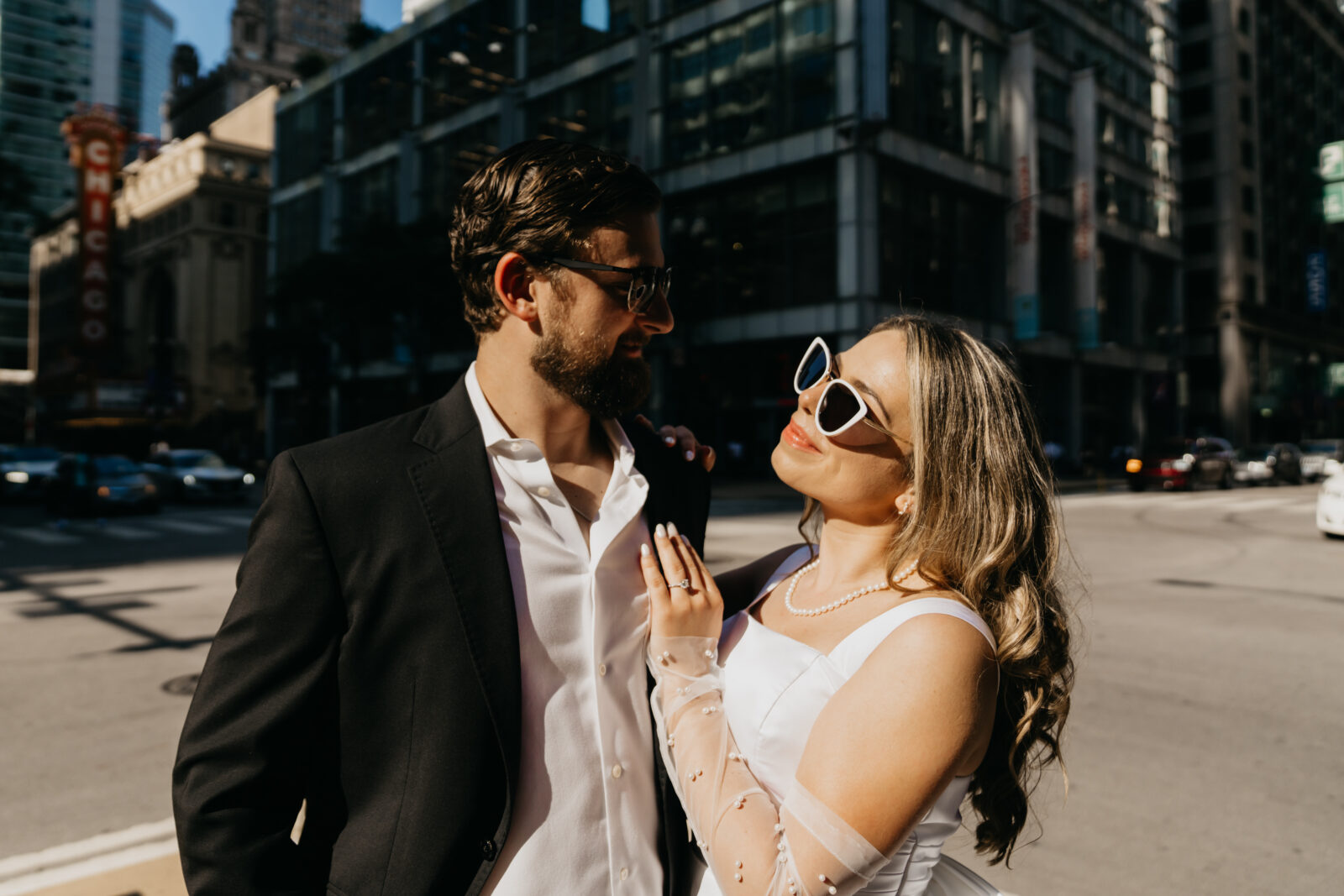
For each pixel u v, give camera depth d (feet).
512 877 3.65
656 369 94.63
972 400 4.01
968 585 3.89
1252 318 154.61
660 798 4.19
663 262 4.08
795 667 4.00
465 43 111.96
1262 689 15.90
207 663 3.53
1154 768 12.14
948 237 90.02
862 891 3.69
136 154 218.79
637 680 4.19
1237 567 31.58
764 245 85.97
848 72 77.66
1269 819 10.54
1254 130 157.69
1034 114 97.40
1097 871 9.30
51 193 313.53
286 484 3.59
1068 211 106.83
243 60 328.70
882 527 4.37
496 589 3.63
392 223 90.48
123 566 33.47
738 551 34.81
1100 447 118.73
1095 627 21.09
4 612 24.09
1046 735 4.18
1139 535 42.29
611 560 4.12
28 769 12.35
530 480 3.92
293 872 3.47
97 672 17.63
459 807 3.45
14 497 70.23
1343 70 203.21
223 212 186.60
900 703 3.41
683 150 90.99
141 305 204.33
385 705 3.54
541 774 3.74
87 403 155.12
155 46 409.49
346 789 3.59
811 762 3.51
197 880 3.26
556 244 3.77
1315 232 185.06
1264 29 163.43
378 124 125.49
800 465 4.38
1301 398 171.53
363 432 3.88
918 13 84.79
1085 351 112.98
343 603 3.58
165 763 12.62
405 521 3.60
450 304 84.58
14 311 300.20
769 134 83.56
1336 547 37.60
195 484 67.21
